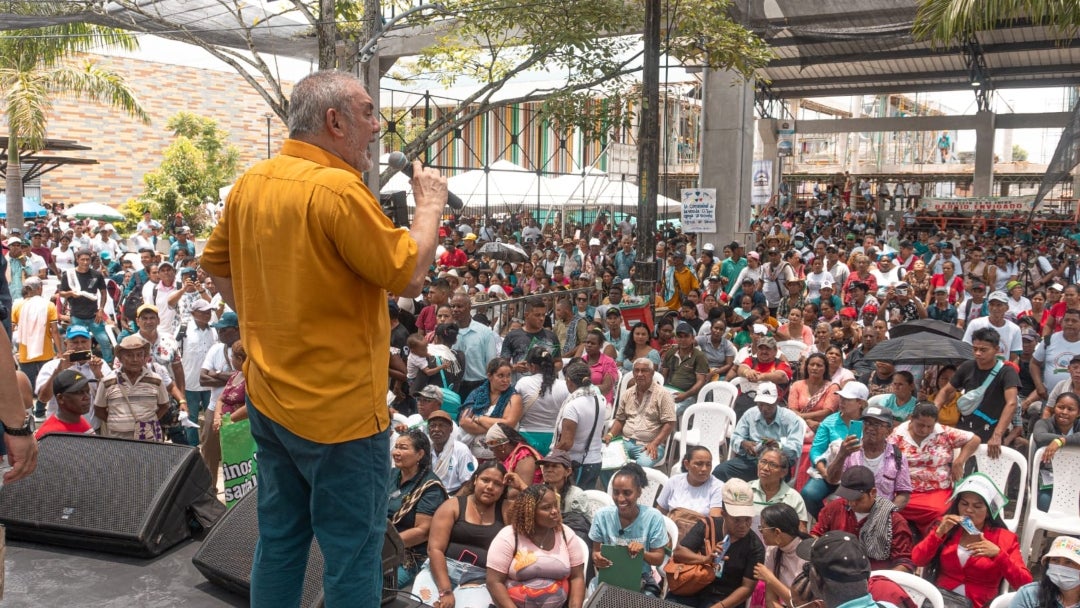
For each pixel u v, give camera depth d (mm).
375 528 2143
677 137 43438
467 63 16812
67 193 38219
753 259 14812
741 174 21125
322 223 1968
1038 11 11047
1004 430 7832
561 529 5332
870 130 34688
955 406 8391
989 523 5891
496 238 25406
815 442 7832
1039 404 8969
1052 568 4895
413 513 5965
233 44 16344
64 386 6145
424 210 2131
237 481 6516
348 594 2084
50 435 3676
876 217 33406
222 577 3115
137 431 7332
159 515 3432
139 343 7344
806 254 19547
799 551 5352
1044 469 7426
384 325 2158
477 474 5680
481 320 11539
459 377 9344
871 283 14617
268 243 2031
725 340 10836
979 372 8188
